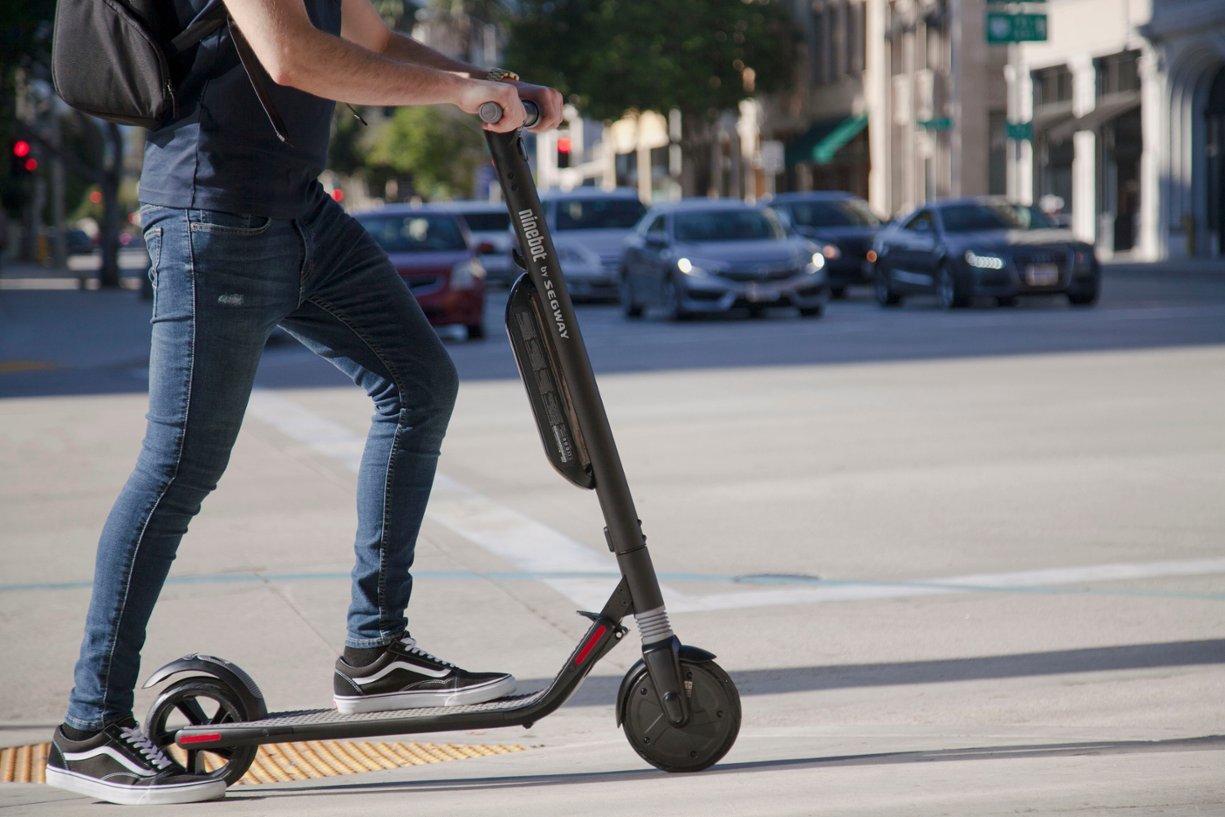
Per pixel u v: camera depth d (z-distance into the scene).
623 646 6.05
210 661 3.87
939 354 17.84
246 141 3.66
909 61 54.56
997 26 41.72
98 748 3.80
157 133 3.71
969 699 5.20
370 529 4.03
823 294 25.42
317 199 3.91
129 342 23.56
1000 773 3.53
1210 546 7.52
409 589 4.08
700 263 25.22
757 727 4.92
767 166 51.41
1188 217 43.84
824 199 34.66
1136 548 7.52
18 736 5.09
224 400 3.75
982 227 27.00
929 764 3.74
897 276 27.89
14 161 41.56
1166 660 5.61
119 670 3.81
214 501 9.40
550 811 3.30
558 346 3.64
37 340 24.22
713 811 3.19
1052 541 7.73
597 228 33.28
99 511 9.27
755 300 25.00
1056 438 11.10
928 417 12.47
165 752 3.82
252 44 3.47
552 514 8.84
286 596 6.91
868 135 58.16
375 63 3.51
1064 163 49.59
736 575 7.19
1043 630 6.10
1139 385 14.08
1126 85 46.88
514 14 61.81
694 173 79.00
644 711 3.77
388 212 24.39
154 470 3.76
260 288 3.74
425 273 22.83
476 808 3.38
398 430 4.02
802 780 3.56
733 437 11.67
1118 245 47.22
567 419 3.68
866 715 5.06
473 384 16.09
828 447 11.05
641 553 3.74
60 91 3.59
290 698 5.38
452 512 8.93
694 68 60.31
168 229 3.70
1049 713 4.98
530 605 6.70
